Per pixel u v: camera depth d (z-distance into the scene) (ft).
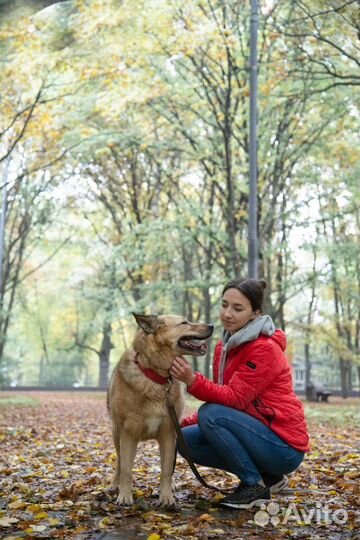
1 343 97.55
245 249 66.69
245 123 60.34
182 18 54.85
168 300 94.68
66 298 138.82
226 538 12.74
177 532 13.03
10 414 54.03
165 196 96.48
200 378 14.79
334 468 22.38
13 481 20.22
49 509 15.60
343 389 105.60
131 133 67.00
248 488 14.94
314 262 80.33
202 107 65.41
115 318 90.12
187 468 22.88
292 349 93.20
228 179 61.98
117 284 96.17
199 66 59.62
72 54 54.34
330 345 76.13
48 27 49.62
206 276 74.02
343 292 74.64
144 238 67.77
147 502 15.98
